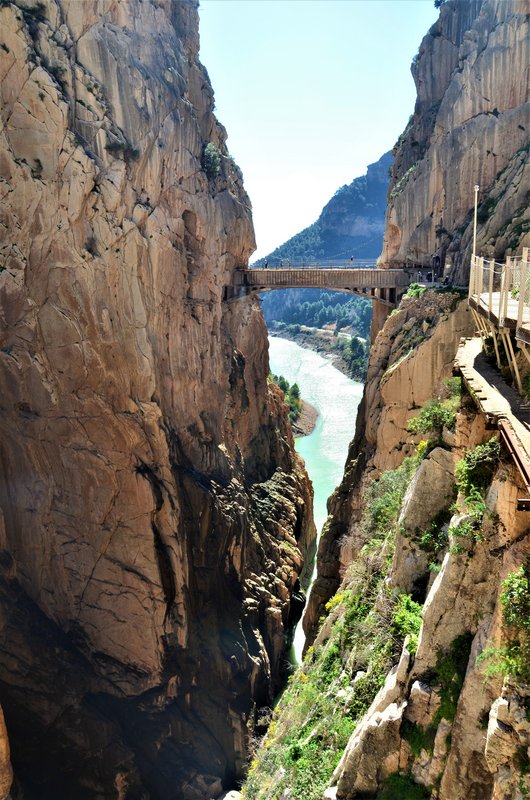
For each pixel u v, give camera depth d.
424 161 39.28
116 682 34.50
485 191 36.31
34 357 33.22
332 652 19.95
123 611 35.09
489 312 13.88
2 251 32.00
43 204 32.19
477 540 10.99
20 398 33.44
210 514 39.25
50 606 35.03
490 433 12.37
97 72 33.62
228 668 36.31
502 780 9.01
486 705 10.14
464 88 36.91
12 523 34.41
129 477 35.28
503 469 10.50
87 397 34.38
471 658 10.63
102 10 34.28
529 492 8.38
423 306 32.44
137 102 35.53
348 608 20.00
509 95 35.62
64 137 32.09
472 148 36.41
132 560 35.34
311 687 19.81
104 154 33.56
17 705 30.56
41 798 28.88
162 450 36.53
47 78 31.42
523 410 11.03
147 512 35.31
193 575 37.47
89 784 30.19
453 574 11.29
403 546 15.28
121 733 32.53
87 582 35.38
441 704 11.18
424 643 11.66
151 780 31.75
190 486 38.41
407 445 29.05
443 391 19.09
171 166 39.31
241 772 33.41
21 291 32.50
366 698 15.05
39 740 30.33
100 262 33.62
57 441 34.38
